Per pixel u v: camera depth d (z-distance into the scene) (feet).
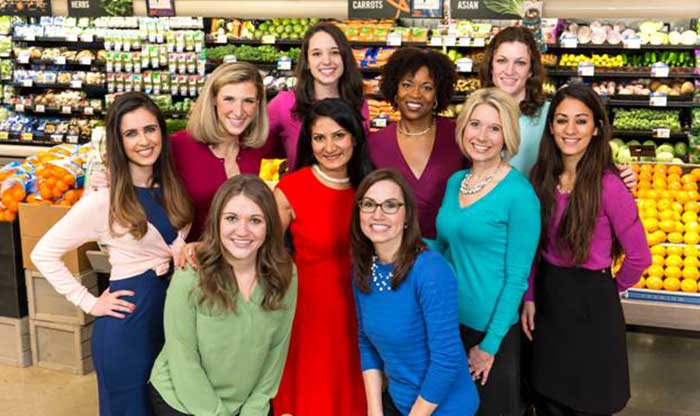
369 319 7.64
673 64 19.69
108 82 23.56
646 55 19.90
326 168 8.39
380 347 7.73
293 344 8.66
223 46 22.65
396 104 9.45
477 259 8.05
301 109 10.28
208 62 22.56
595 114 7.95
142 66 23.15
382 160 9.55
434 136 9.45
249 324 7.48
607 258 8.27
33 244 12.72
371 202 7.25
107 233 8.20
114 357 8.21
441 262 7.36
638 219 8.13
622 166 8.59
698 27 19.35
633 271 8.33
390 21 21.44
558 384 8.45
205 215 9.15
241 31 22.50
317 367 8.56
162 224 8.32
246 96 8.63
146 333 8.32
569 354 8.34
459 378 7.69
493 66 9.43
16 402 12.00
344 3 21.61
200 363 7.65
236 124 8.68
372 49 21.49
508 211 7.85
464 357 7.66
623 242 8.18
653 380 12.87
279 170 14.19
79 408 11.79
